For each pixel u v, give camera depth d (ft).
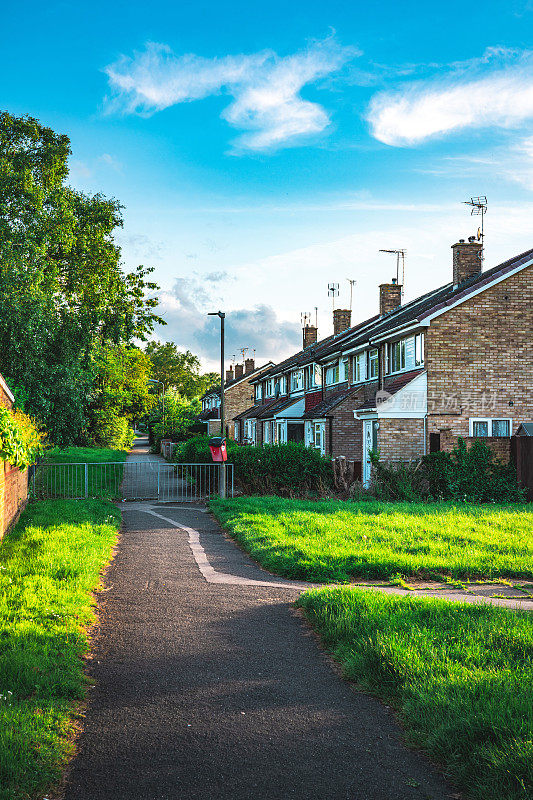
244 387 208.44
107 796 12.61
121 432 217.36
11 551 33.55
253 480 73.15
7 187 82.38
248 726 15.81
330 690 18.30
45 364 80.53
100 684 18.53
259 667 20.12
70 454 135.44
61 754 13.83
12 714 15.07
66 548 34.58
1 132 87.45
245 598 28.68
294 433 126.41
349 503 59.98
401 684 17.66
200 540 44.88
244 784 13.14
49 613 23.48
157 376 382.63
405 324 73.82
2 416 37.88
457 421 71.00
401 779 13.42
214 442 69.46
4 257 77.46
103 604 27.30
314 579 31.99
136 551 40.09
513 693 16.20
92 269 92.32
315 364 124.16
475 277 85.56
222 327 78.89
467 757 13.67
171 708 16.85
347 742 15.06
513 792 12.23
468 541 39.91
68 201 89.97
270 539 40.57
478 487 65.31
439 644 20.35
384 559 33.71
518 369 72.23
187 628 24.09
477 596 28.73
